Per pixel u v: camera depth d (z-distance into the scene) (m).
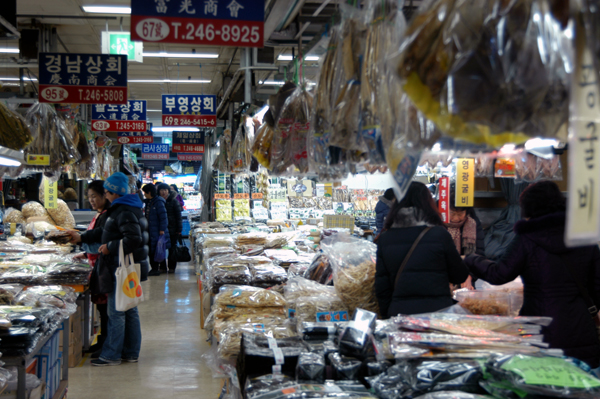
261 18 3.10
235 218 9.41
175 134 12.74
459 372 1.40
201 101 8.52
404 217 2.40
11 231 5.98
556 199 2.32
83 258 4.86
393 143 1.35
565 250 2.27
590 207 0.77
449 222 3.72
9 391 2.35
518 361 1.34
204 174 12.30
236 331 2.27
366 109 1.63
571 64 0.83
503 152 1.33
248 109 6.04
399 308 2.29
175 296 7.66
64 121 5.49
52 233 4.56
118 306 4.22
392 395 1.40
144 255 4.89
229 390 2.39
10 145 2.86
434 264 2.32
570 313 2.24
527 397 1.27
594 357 2.26
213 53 8.73
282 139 2.71
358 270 2.62
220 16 3.07
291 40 3.37
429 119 1.04
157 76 10.55
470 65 0.97
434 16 1.03
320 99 2.00
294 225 7.81
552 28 0.96
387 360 1.67
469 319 1.74
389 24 1.61
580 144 0.78
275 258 4.34
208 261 4.37
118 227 4.30
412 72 1.04
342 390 1.49
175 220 10.01
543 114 1.02
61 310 3.14
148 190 9.24
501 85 0.96
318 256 3.31
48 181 6.23
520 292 2.60
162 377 4.22
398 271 2.35
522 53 0.96
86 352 4.91
